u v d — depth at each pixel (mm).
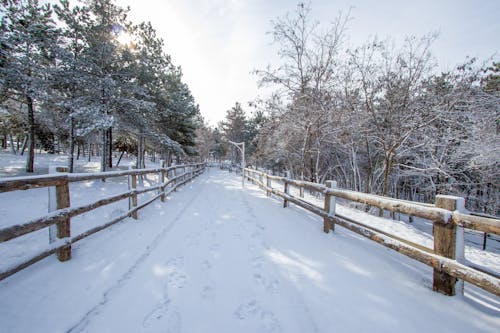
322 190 3805
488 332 1541
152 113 12156
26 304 1780
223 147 47125
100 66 9781
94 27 9172
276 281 2246
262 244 3189
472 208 12227
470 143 8680
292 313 1790
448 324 1623
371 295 1997
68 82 9047
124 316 1729
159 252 2879
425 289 2041
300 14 9828
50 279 2125
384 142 8992
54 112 11289
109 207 5004
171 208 5434
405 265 2551
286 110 10656
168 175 8219
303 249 3020
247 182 12984
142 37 12039
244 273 2400
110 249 2869
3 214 4426
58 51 8391
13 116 14508
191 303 1905
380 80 8656
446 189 10680
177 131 17984
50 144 25156
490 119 8141
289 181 5445
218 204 6102
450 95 7922
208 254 2855
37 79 8703
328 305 1876
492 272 1773
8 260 2539
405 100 8250
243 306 1878
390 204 2436
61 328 1576
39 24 8320
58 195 2418
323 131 10328
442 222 1899
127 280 2219
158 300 1933
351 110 9461
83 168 14789
